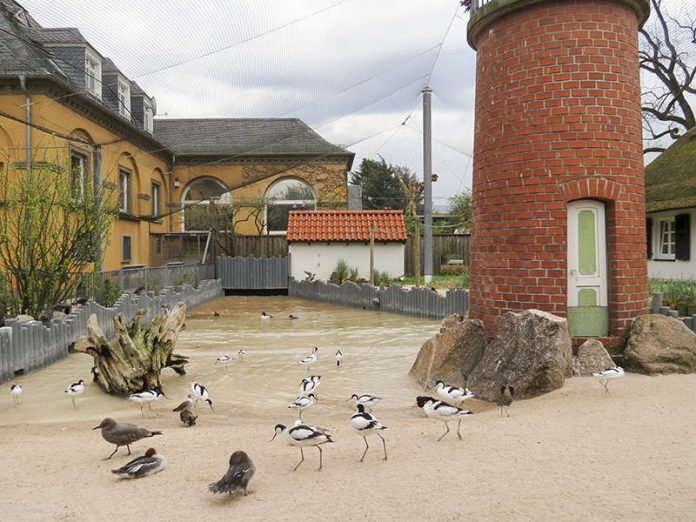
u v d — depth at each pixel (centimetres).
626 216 967
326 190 3469
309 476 544
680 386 812
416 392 946
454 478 521
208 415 825
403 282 2675
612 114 956
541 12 960
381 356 1271
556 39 952
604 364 892
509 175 988
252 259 2870
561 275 946
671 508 450
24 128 1875
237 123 2656
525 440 621
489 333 1018
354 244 2783
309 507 475
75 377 1088
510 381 848
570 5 950
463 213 4300
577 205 972
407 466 558
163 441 666
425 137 2305
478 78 1082
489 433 654
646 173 2553
